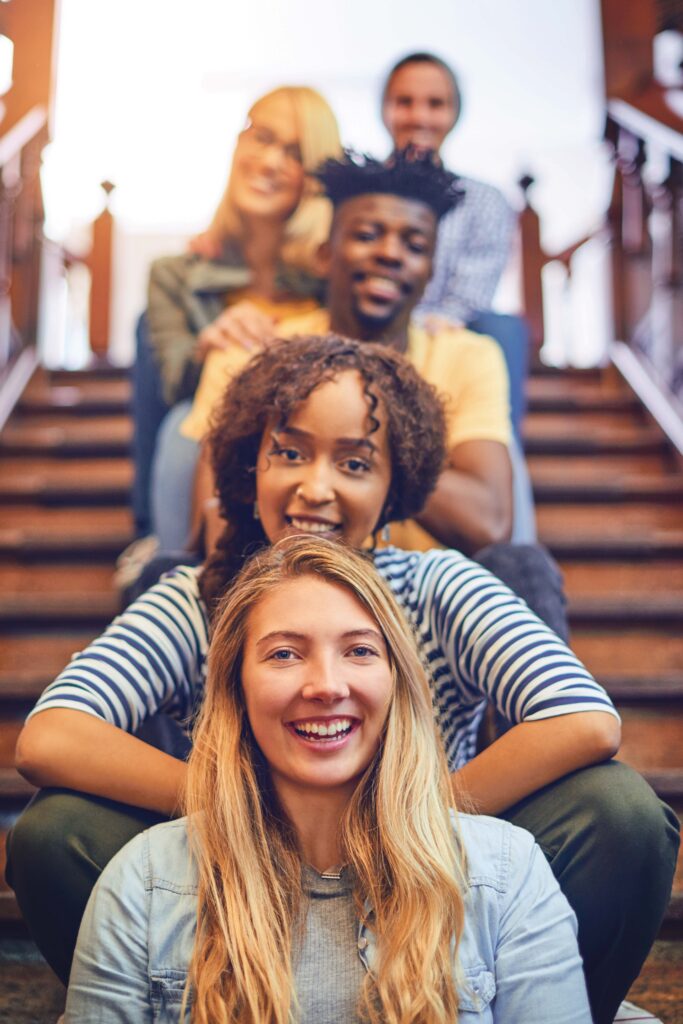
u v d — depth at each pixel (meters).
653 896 1.18
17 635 2.38
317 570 1.14
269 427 1.41
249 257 2.51
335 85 6.68
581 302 6.41
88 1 6.34
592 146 6.97
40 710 1.23
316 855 1.11
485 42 6.53
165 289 2.51
